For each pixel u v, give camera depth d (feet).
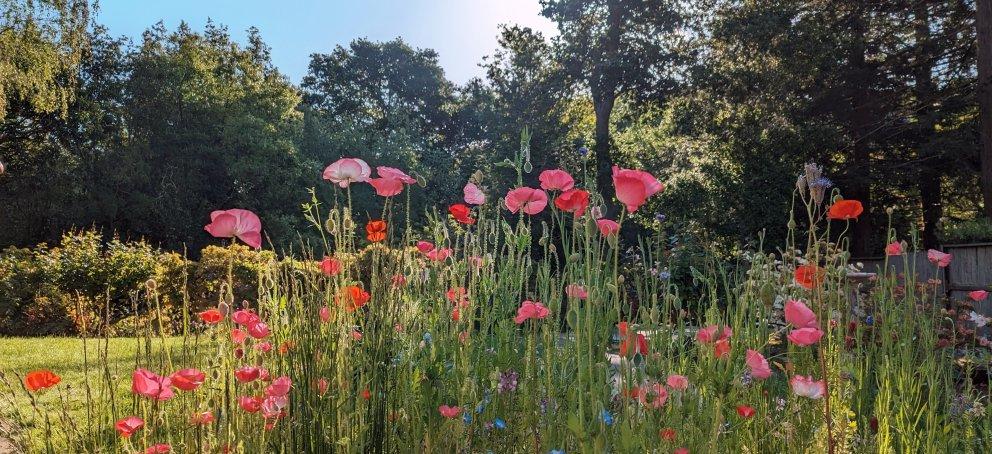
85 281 38.37
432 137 136.05
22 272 38.40
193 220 96.32
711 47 65.05
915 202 64.34
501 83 69.56
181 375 6.01
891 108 58.34
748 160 55.01
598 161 62.34
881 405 8.53
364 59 136.46
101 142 93.81
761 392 7.96
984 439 8.70
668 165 70.18
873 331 10.34
